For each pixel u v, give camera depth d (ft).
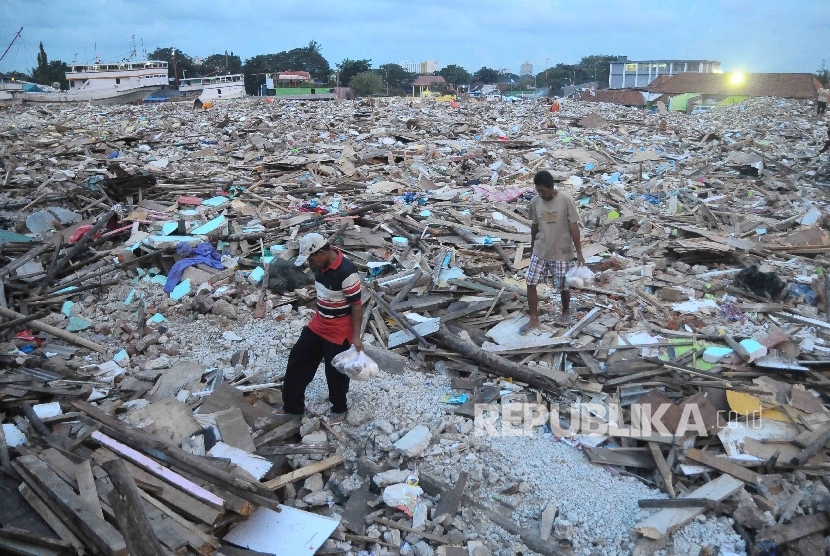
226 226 32.30
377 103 97.19
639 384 18.37
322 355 16.81
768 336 20.48
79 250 29.35
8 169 47.85
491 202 41.24
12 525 11.28
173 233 31.17
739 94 129.49
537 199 21.24
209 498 12.54
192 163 53.57
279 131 69.72
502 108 96.73
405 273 26.99
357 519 14.23
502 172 51.29
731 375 18.76
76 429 14.76
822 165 50.88
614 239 34.53
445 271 27.86
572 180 48.19
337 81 257.14
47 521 11.34
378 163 55.01
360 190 43.80
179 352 21.59
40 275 26.71
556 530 13.76
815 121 83.41
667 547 13.21
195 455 14.03
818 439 15.65
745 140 65.62
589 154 58.75
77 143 60.34
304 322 23.75
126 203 38.70
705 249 30.27
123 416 16.33
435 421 17.34
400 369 20.01
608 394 18.51
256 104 100.27
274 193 42.24
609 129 76.02
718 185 46.85
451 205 39.65
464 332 21.98
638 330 22.20
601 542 13.53
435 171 51.31
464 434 16.93
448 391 18.93
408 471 15.39
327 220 33.78
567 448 16.40
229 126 73.77
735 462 15.34
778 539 13.00
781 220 37.32
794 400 17.21
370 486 15.24
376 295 24.26
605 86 327.67
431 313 23.82
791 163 54.65
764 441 15.93
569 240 21.26
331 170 49.49
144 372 19.67
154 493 12.62
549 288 26.17
